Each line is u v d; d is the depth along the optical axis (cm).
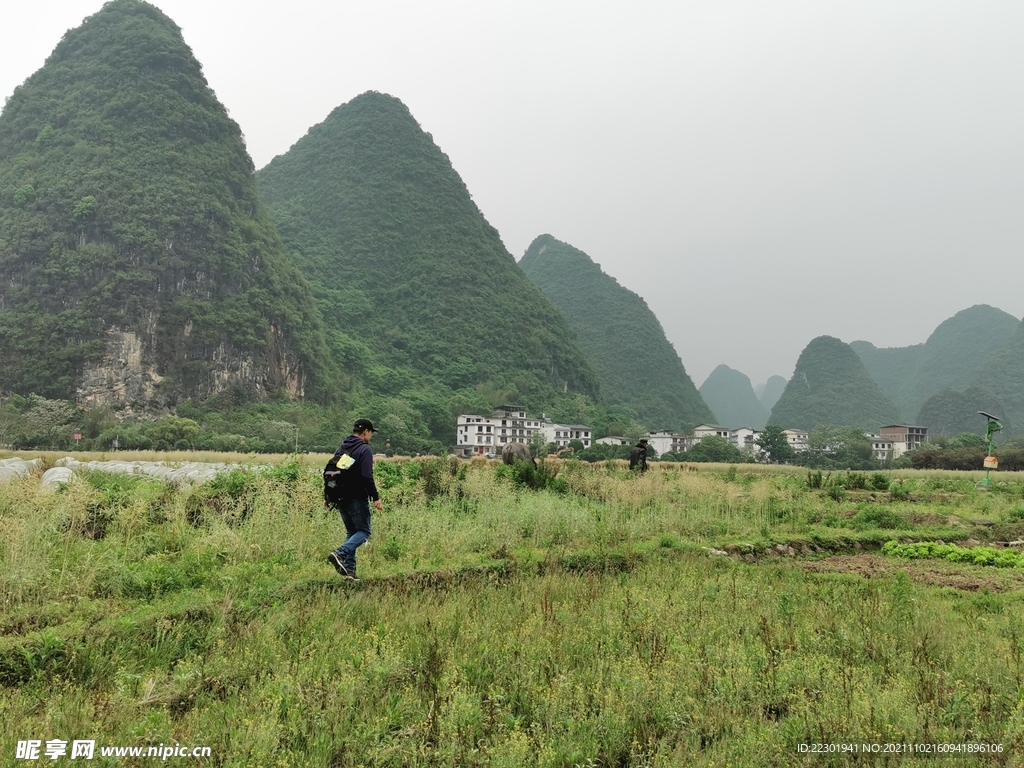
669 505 1467
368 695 479
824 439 13088
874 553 1312
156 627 579
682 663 550
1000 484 2870
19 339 10875
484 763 407
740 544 1195
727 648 594
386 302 19025
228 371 12119
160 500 1067
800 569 1041
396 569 827
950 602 859
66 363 10725
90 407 10581
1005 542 1509
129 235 11894
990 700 501
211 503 1087
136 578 705
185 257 12338
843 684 516
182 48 14638
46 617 593
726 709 486
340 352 15600
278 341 13225
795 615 706
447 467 1580
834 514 1662
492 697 475
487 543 1020
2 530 752
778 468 4822
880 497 2147
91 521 923
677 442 14138
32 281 11400
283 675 497
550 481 1702
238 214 13762
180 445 8706
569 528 1157
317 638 581
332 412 12938
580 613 685
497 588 790
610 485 1723
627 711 473
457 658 543
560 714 463
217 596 683
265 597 683
